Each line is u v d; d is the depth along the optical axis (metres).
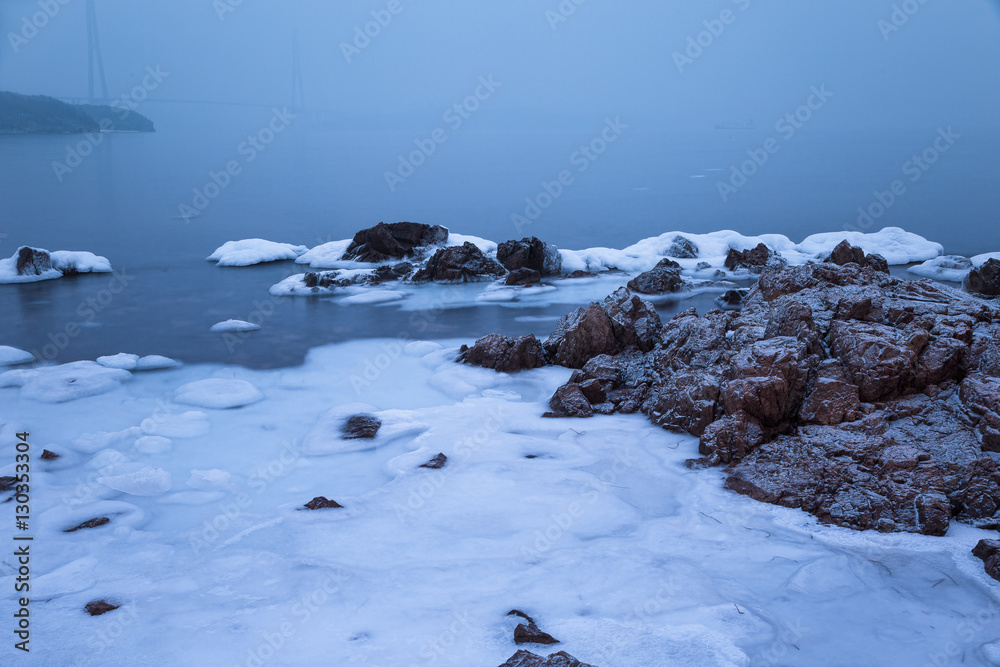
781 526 7.53
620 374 12.09
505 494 8.34
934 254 24.64
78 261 23.45
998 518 7.49
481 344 13.46
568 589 6.41
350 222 36.97
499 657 5.47
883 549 7.02
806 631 5.82
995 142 118.75
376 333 16.22
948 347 9.74
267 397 12.02
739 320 12.14
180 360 14.16
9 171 63.41
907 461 8.04
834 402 9.27
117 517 8.00
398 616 6.03
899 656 5.52
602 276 22.86
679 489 8.45
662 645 5.59
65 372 13.03
